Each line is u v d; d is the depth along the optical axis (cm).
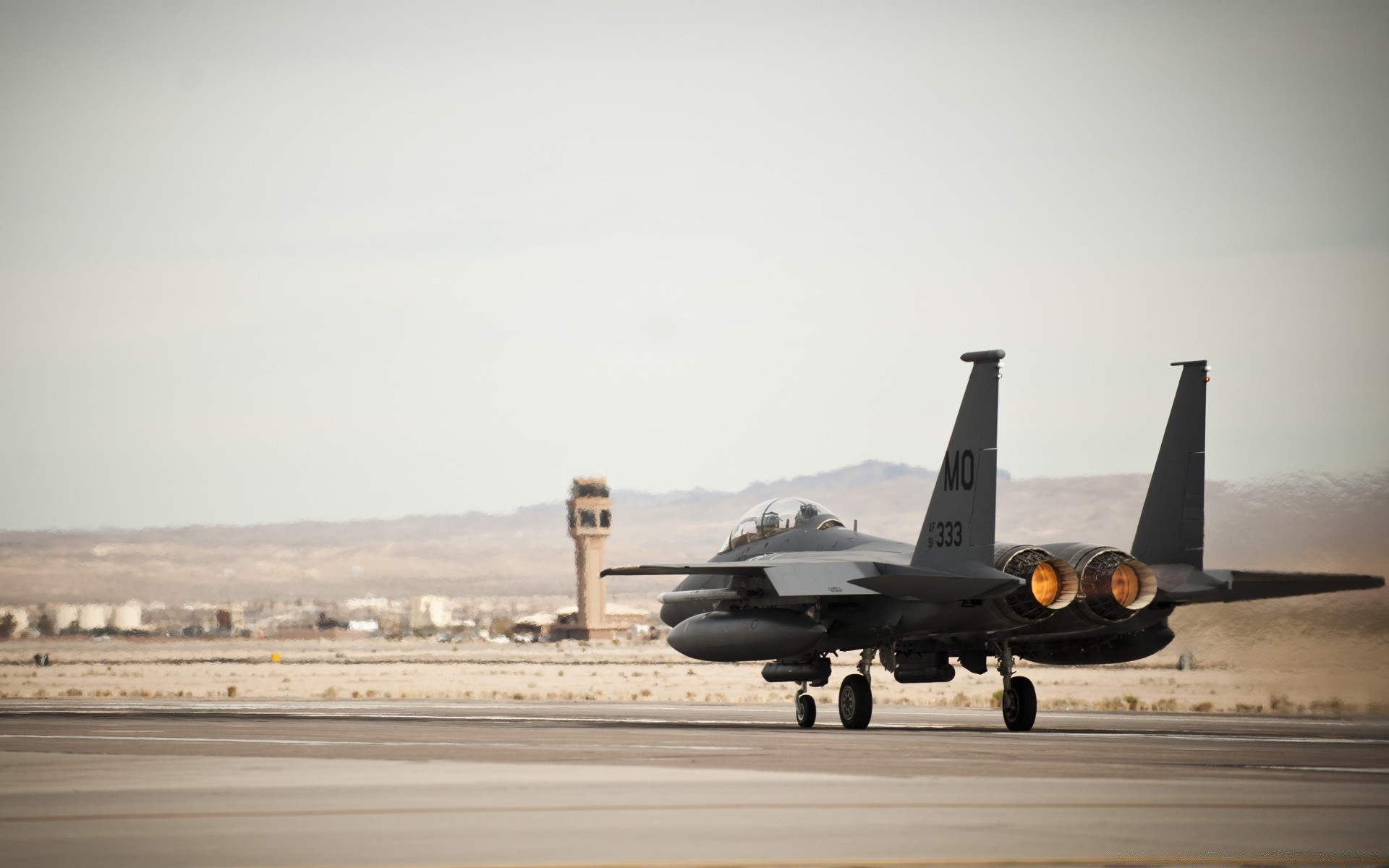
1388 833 4866
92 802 5700
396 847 4550
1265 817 5206
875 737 9688
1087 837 4722
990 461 10256
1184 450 10756
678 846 4534
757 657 11450
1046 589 10406
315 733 10206
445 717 13325
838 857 4341
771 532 12712
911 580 10438
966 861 4272
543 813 5303
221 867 4222
